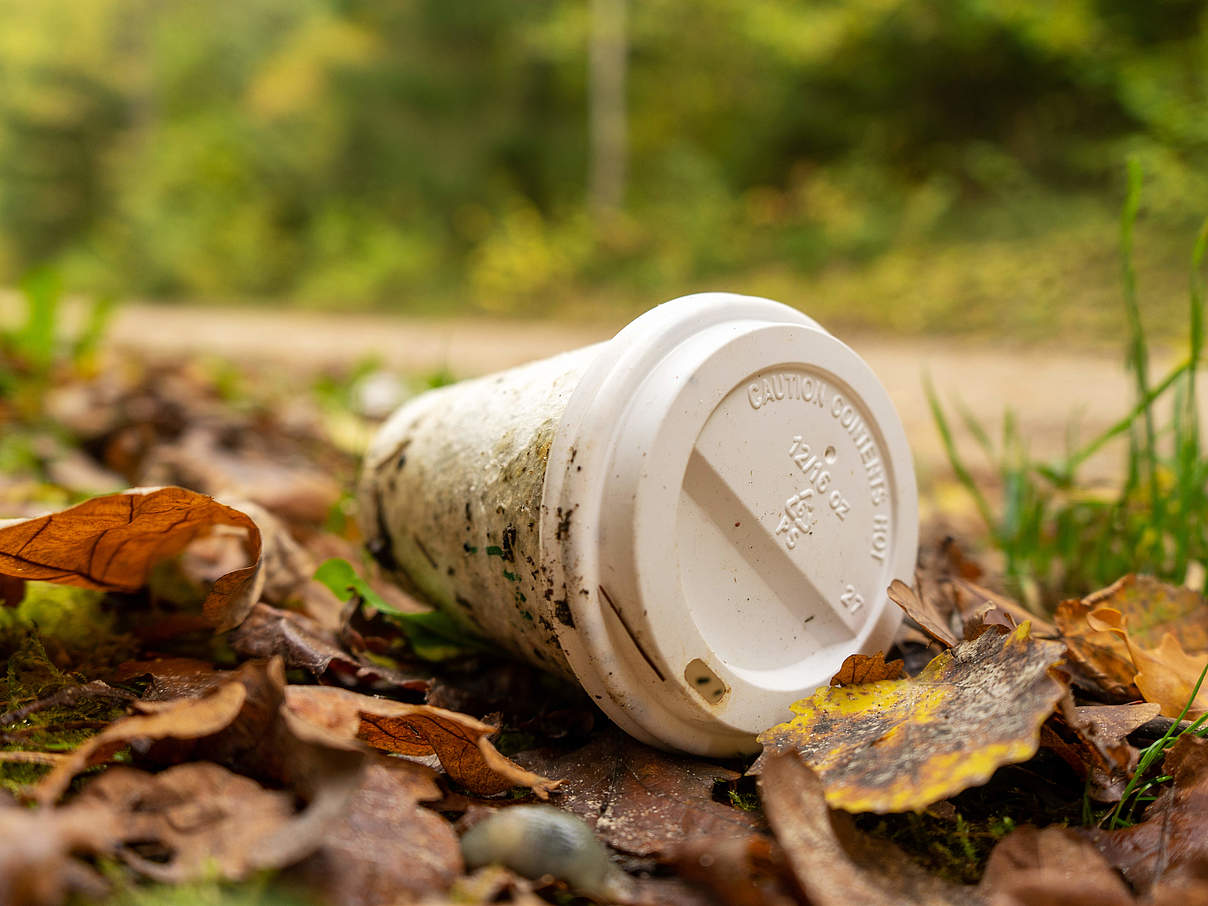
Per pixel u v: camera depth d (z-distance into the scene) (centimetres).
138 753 24
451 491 31
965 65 244
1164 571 38
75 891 20
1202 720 26
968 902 22
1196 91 203
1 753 23
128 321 211
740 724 28
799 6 271
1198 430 37
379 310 276
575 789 26
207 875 20
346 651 33
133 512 28
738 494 28
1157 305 163
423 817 23
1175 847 23
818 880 22
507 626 30
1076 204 211
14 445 52
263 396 88
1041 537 42
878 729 25
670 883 23
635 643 27
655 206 280
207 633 33
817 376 29
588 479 27
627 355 27
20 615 32
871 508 31
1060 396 114
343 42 321
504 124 314
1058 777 28
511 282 261
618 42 283
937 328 181
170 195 328
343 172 326
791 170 279
